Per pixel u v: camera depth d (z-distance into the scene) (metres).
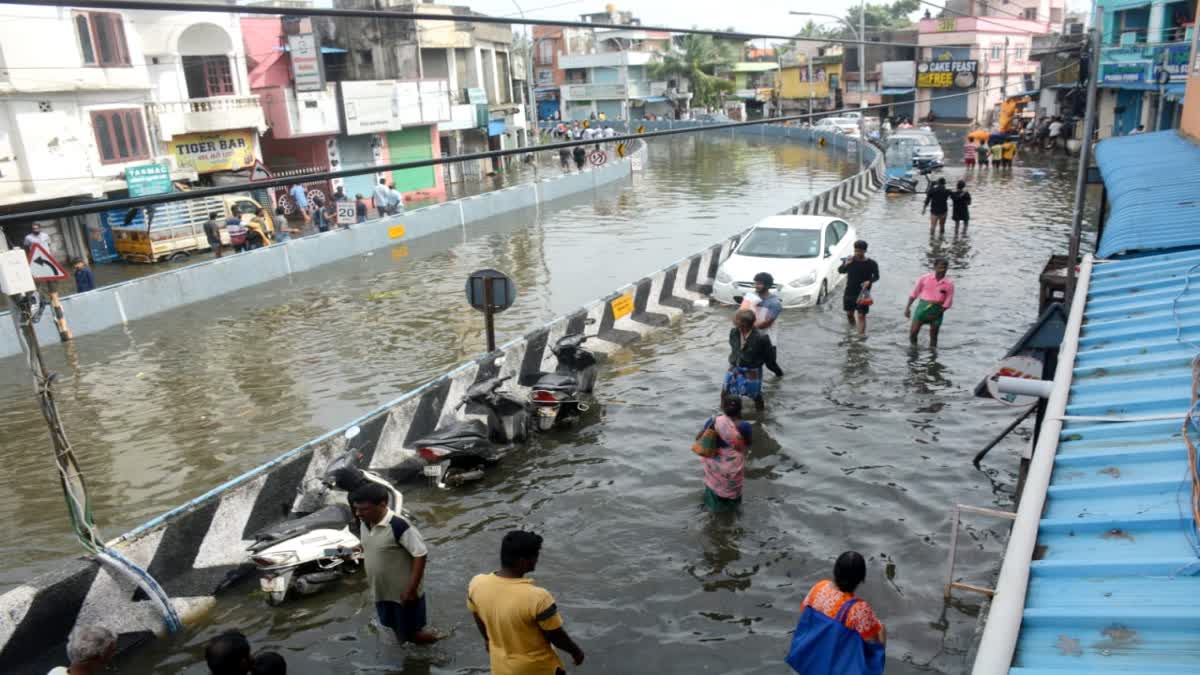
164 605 6.29
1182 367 5.08
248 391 12.07
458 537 7.44
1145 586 3.19
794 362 11.98
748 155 53.41
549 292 17.52
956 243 20.58
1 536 8.14
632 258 20.98
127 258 24.77
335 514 7.12
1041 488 3.94
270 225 26.92
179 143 27.03
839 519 7.50
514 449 9.35
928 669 5.46
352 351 13.80
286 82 33.75
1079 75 14.03
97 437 10.57
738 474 7.60
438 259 21.75
